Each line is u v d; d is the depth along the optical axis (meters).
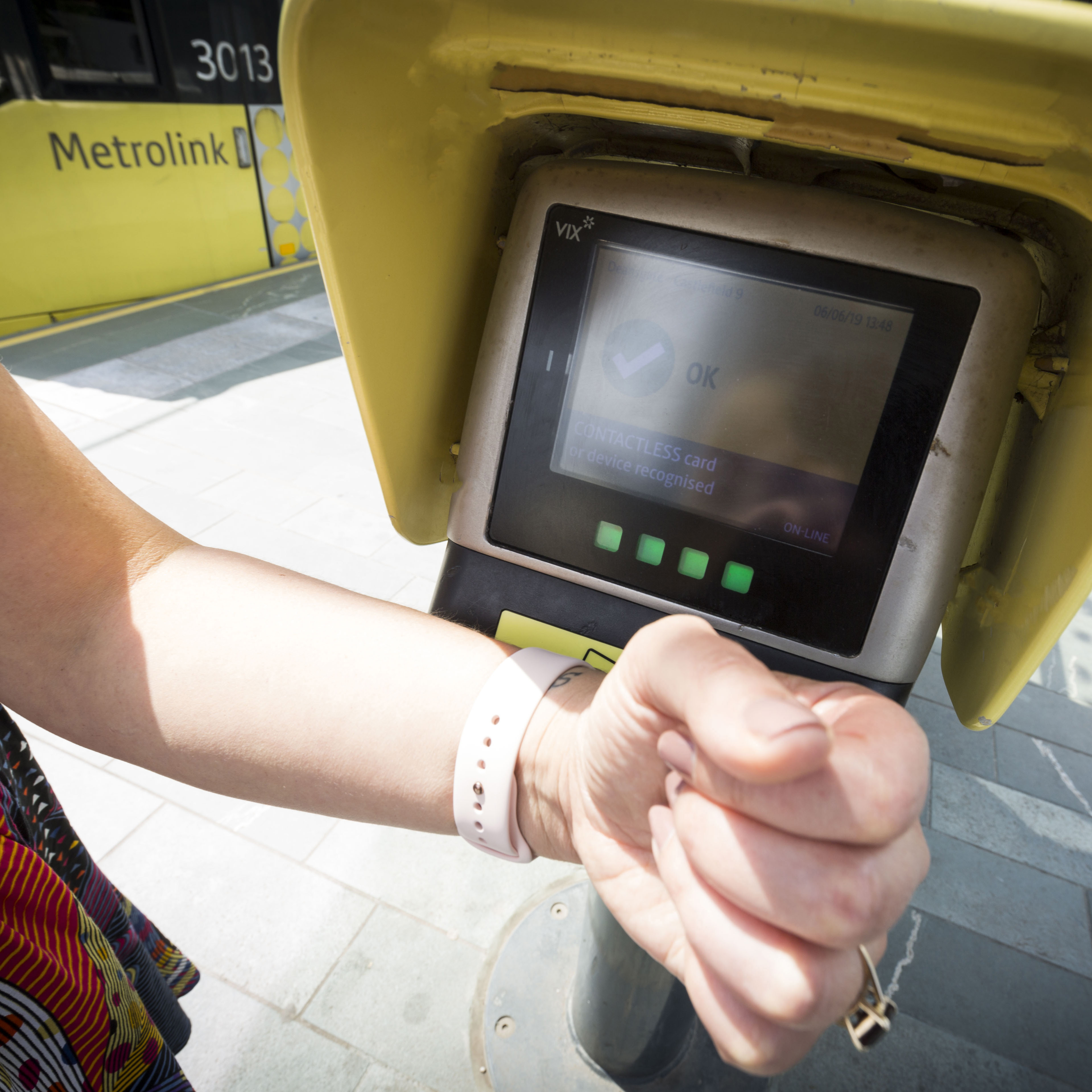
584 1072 1.20
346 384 3.38
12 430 0.50
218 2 3.88
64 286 3.73
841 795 0.27
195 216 4.14
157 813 1.55
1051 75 0.31
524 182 0.58
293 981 1.30
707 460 0.54
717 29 0.34
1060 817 1.70
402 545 2.37
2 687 0.53
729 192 0.51
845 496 0.52
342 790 0.49
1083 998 1.35
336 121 0.40
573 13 0.36
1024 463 0.51
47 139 3.42
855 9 0.30
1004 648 0.47
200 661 0.51
